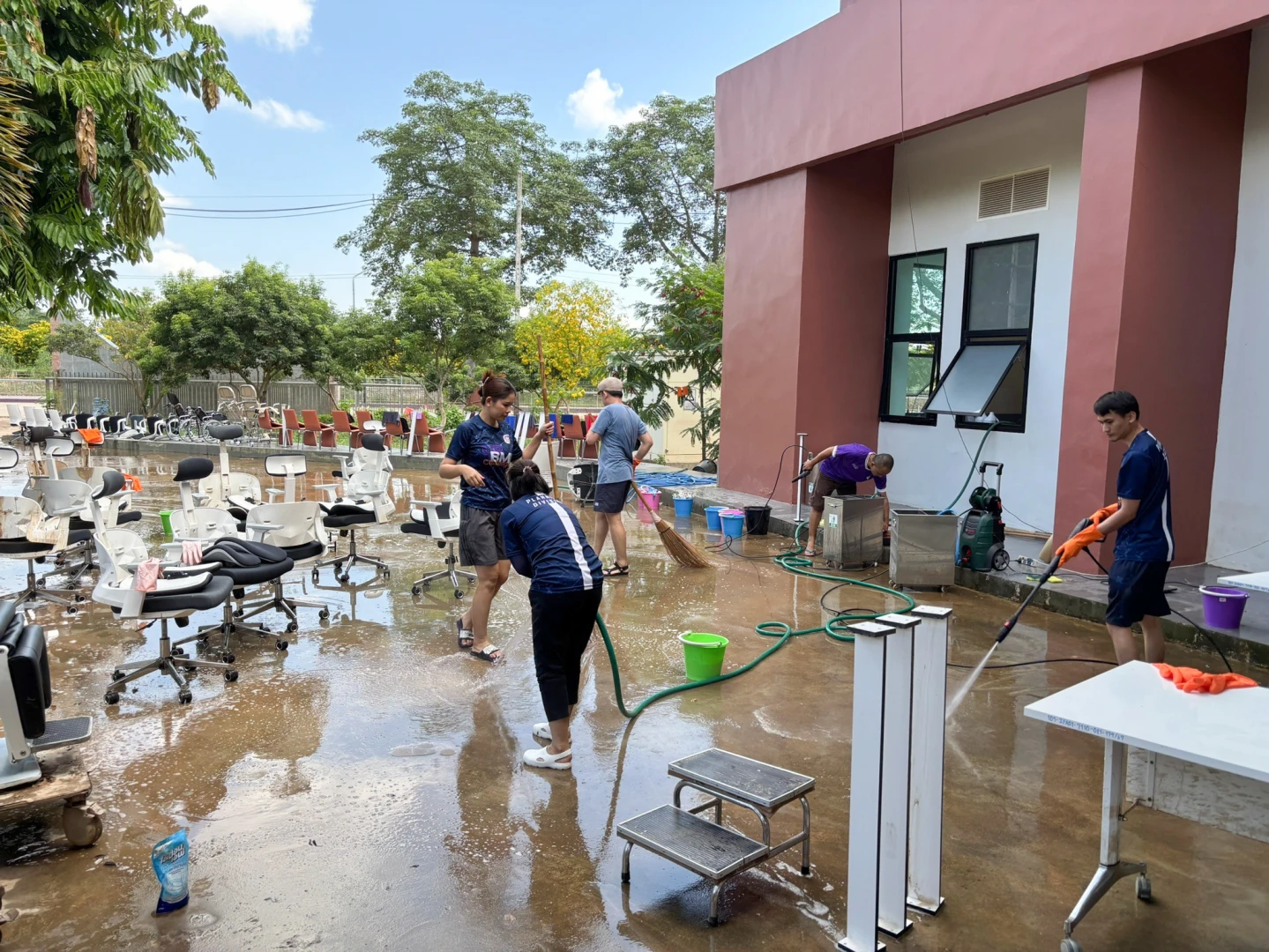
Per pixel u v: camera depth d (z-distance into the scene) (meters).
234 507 6.58
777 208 9.52
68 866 2.84
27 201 5.84
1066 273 7.80
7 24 5.78
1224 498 6.64
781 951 2.42
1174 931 2.51
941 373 9.15
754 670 4.84
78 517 6.63
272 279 19.41
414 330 19.69
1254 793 2.30
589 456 13.70
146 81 6.50
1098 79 6.16
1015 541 7.73
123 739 3.83
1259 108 6.35
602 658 5.04
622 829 2.75
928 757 2.57
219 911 2.59
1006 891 2.72
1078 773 3.56
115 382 23.22
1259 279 6.39
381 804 3.26
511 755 3.70
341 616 5.88
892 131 7.92
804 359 9.33
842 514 7.19
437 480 13.26
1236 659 4.95
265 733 3.90
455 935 2.48
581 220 30.03
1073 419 6.30
